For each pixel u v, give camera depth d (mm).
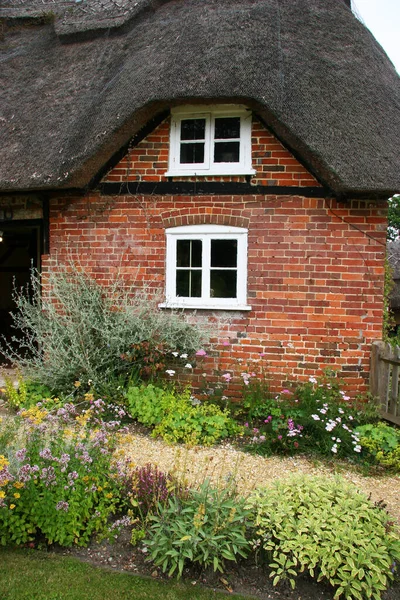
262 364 5875
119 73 6398
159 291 6160
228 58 5602
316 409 5062
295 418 5082
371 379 5578
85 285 6152
